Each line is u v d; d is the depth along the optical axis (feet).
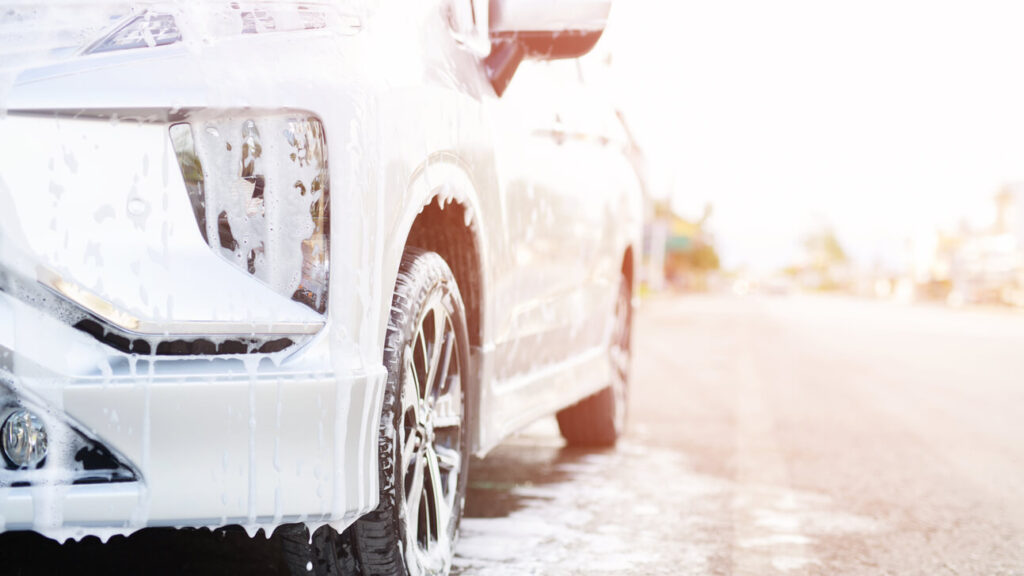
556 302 12.27
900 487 15.28
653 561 10.85
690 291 312.91
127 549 9.55
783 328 67.72
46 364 6.18
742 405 24.07
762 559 11.15
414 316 7.69
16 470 6.29
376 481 7.09
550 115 11.60
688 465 16.29
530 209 10.77
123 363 6.31
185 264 6.45
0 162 6.25
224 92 6.53
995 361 41.81
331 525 6.89
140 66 6.49
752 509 13.48
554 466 15.79
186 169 6.51
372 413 6.94
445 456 8.93
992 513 13.84
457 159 8.52
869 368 35.94
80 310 6.31
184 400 6.31
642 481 14.93
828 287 529.86
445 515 8.75
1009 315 139.85
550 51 9.74
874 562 11.25
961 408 25.12
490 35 9.45
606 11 9.16
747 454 17.49
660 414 22.09
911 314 119.96
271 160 6.64
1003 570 11.18
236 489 6.44
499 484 14.35
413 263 8.01
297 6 7.08
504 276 10.03
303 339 6.68
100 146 6.38
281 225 6.66
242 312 6.49
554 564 10.55
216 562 9.39
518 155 10.32
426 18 8.48
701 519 12.80
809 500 14.15
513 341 10.68
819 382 30.22
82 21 6.62
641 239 17.63
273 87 6.66
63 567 8.97
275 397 6.46
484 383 9.70
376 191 6.95
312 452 6.57
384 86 7.20
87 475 6.34
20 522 6.24
